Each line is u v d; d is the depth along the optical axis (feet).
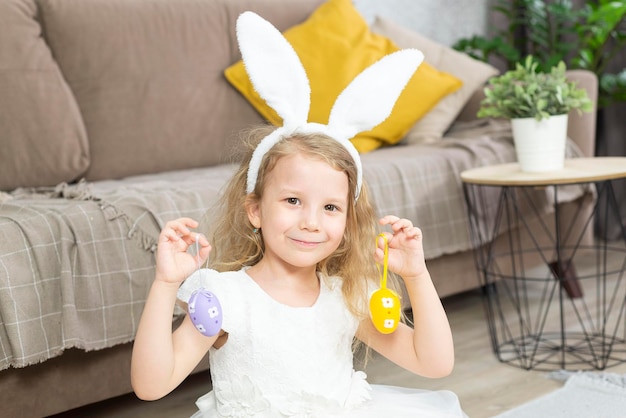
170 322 3.49
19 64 7.25
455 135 9.04
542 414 5.68
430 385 6.39
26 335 4.86
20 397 5.08
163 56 8.27
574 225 8.57
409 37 9.52
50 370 5.21
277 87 3.89
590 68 11.48
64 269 5.06
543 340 7.35
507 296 8.97
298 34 8.98
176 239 3.47
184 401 6.23
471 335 7.66
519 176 6.52
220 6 8.82
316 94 8.64
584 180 6.26
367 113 3.95
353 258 4.04
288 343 3.76
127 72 8.02
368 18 10.61
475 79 9.27
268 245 3.92
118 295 5.29
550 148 6.69
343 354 3.94
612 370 6.51
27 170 7.18
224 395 3.81
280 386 3.74
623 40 11.28
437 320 3.78
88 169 7.74
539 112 6.54
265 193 3.76
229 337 3.77
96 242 5.25
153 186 6.10
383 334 4.01
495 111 6.88
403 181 7.09
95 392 5.45
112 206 5.41
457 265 7.59
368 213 4.10
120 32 8.04
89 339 5.15
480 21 12.18
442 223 7.27
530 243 8.30
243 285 3.85
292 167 3.66
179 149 8.25
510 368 6.71
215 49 8.68
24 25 7.39
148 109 8.09
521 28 12.65
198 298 3.51
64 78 7.77
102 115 7.84
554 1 12.16
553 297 8.87
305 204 3.65
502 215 7.75
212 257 4.35
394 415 3.85
